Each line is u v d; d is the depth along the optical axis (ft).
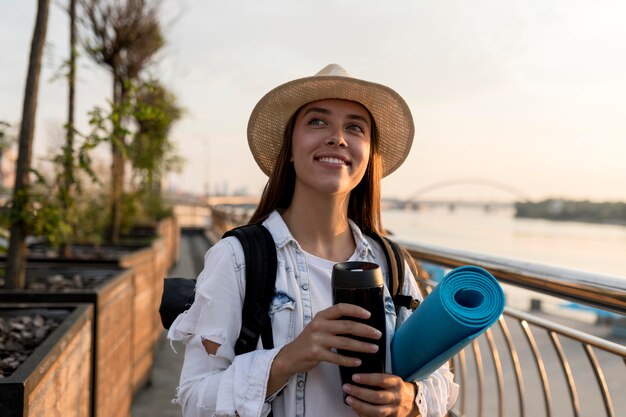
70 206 13.23
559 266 4.91
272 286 3.92
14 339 7.40
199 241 61.26
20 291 9.16
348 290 3.43
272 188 4.66
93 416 8.67
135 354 13.71
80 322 7.64
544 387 5.40
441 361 3.48
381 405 3.47
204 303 3.89
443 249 6.96
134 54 22.26
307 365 3.46
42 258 14.49
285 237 4.13
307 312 3.97
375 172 4.90
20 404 4.74
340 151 4.23
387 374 3.51
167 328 4.55
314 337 3.42
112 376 10.19
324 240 4.45
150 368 15.31
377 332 3.36
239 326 3.91
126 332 11.80
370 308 3.43
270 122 4.92
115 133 13.44
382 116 4.79
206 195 109.70
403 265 4.55
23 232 10.82
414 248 7.82
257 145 5.08
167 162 27.09
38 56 10.69
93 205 20.48
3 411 4.71
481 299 3.35
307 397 3.82
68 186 13.23
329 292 4.14
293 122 4.64
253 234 4.07
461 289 3.40
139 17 20.76
